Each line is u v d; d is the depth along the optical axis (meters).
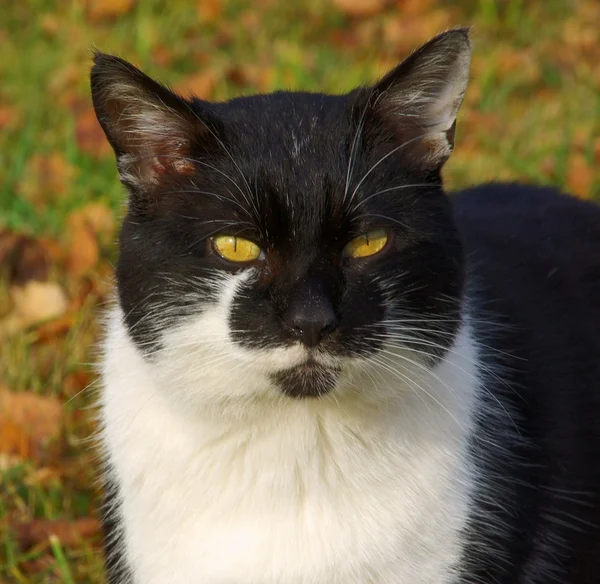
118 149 3.90
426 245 3.86
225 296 3.74
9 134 8.00
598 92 8.27
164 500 3.98
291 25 9.28
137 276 3.87
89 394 5.79
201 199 3.81
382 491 3.92
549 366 4.59
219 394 3.79
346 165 3.78
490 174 7.23
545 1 9.44
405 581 3.97
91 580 5.00
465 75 3.93
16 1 9.70
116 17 9.45
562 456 4.53
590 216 5.21
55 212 7.11
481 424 4.18
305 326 3.57
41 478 5.42
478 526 4.08
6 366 6.04
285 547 3.89
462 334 4.10
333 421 3.86
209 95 8.13
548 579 4.63
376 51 8.85
